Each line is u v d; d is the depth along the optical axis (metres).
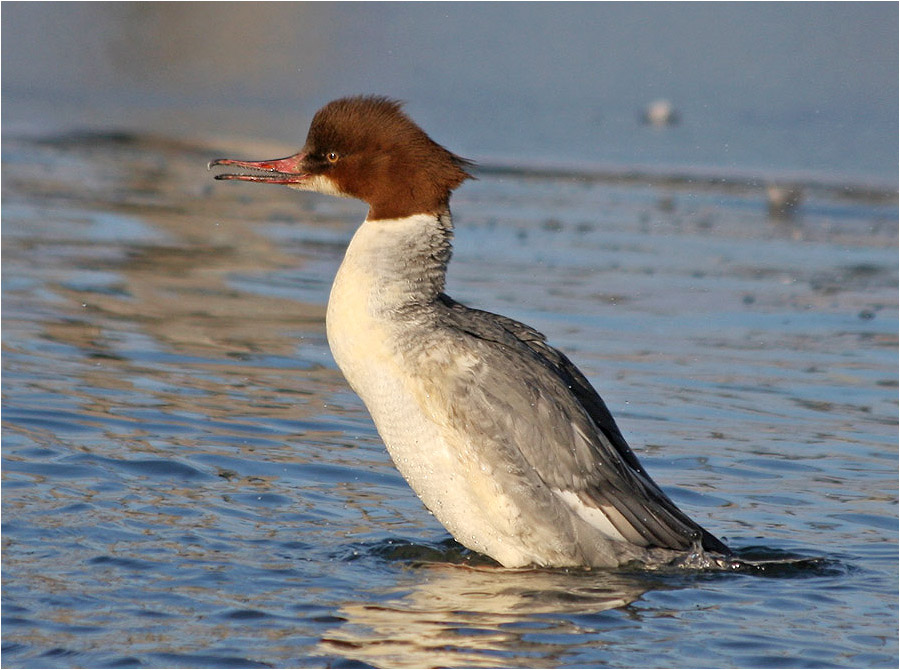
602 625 7.56
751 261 17.91
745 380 13.10
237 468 10.05
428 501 8.73
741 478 10.48
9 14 31.42
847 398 12.67
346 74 29.06
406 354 8.51
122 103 26.83
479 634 7.37
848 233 19.77
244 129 25.08
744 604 7.96
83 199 19.41
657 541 8.59
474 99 27.53
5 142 23.03
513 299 15.41
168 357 12.77
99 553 8.20
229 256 16.88
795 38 31.34
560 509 8.46
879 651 7.24
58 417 10.79
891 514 9.75
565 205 20.73
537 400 8.47
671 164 23.67
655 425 11.69
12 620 7.18
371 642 7.19
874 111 27.31
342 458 10.48
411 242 8.92
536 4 33.09
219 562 8.26
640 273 16.98
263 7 32.50
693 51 30.31
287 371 12.66
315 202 20.80
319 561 8.46
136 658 6.81
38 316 13.79
